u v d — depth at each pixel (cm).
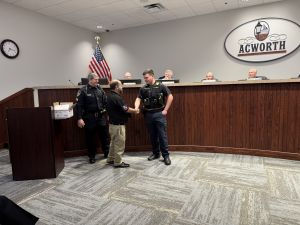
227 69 591
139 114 388
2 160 385
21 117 282
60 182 279
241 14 561
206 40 605
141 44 690
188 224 190
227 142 366
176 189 251
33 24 547
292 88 323
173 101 382
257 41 551
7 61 494
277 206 213
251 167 308
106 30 723
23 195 248
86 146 389
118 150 319
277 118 335
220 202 222
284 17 521
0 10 478
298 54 518
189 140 384
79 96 337
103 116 355
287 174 283
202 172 296
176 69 650
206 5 540
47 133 287
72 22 638
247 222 190
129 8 543
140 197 237
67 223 196
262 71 555
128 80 410
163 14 593
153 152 357
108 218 202
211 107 368
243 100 350
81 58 687
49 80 590
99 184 270
